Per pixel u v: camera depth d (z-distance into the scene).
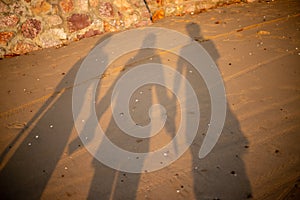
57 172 2.26
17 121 2.91
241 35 4.37
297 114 2.59
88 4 4.85
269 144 2.29
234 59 3.69
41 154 2.46
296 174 1.99
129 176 2.16
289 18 4.82
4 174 2.28
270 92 2.95
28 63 4.20
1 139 2.67
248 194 1.89
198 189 1.99
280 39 4.08
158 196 1.97
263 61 3.55
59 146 2.54
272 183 1.95
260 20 4.88
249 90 3.03
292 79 3.11
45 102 3.19
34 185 2.16
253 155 2.21
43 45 4.67
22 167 2.34
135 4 5.16
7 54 4.46
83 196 2.03
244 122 2.58
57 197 2.04
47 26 4.66
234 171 2.09
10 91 3.48
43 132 2.73
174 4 5.62
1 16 4.35
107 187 2.09
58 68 3.93
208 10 5.78
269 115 2.62
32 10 4.54
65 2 4.70
